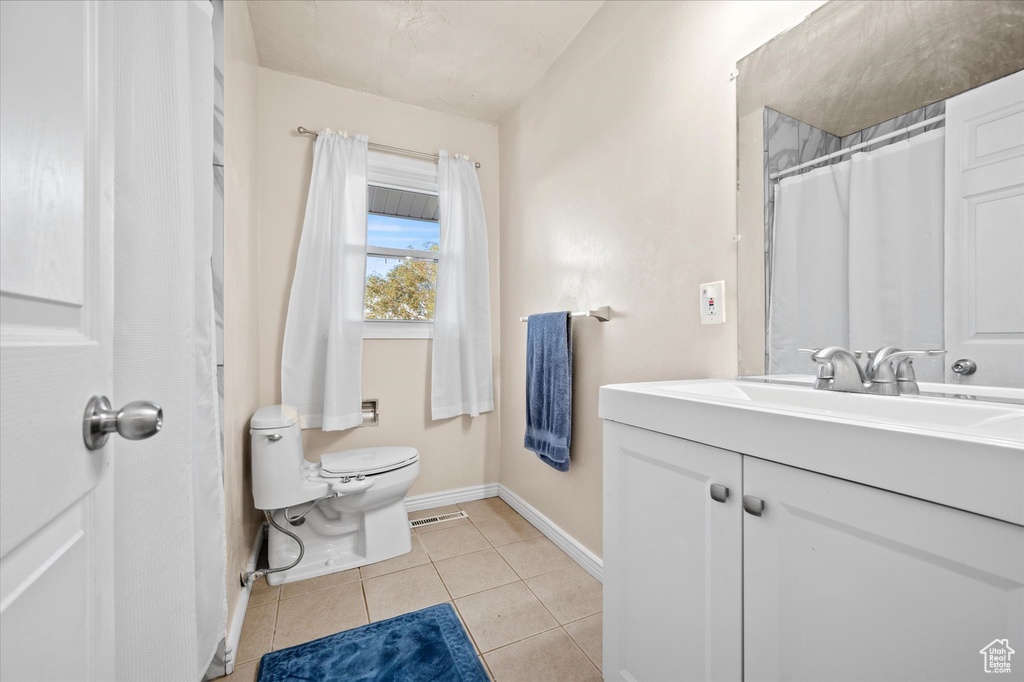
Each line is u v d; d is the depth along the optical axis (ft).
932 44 2.77
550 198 6.82
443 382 7.88
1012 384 2.43
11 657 1.11
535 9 5.71
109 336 1.69
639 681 3.12
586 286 5.95
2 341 1.09
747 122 3.82
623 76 5.27
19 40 1.20
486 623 4.63
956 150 2.66
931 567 1.65
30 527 1.17
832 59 3.26
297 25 5.94
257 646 4.29
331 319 6.83
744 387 3.54
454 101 7.82
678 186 4.50
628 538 3.24
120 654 2.05
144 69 2.35
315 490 5.59
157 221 2.40
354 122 7.47
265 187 6.86
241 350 5.08
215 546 3.25
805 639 2.08
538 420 6.51
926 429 1.72
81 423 1.45
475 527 7.06
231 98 4.37
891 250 2.96
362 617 4.74
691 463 2.69
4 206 1.13
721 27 4.07
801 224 3.46
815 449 2.01
